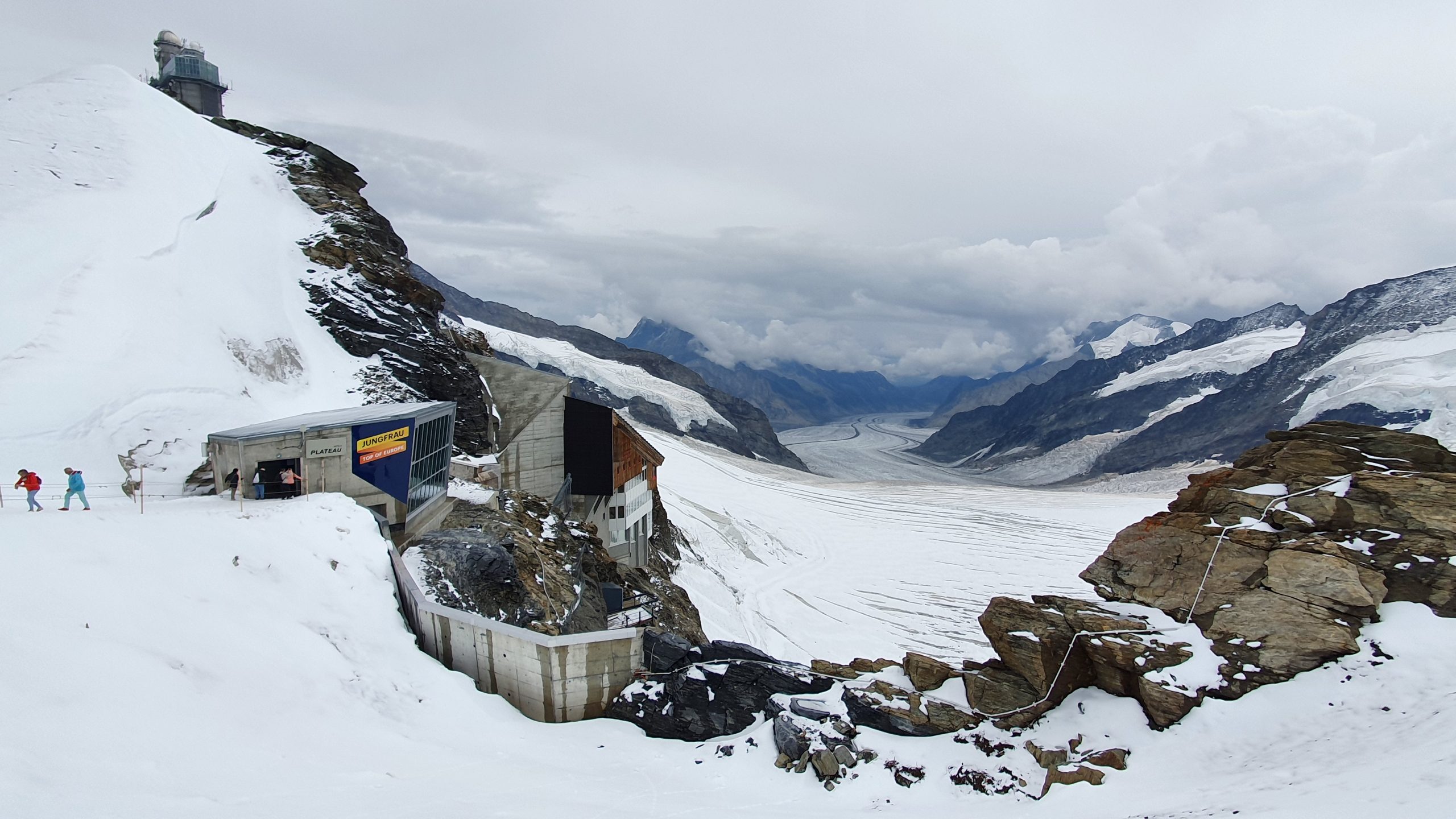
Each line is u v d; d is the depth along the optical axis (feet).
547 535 122.62
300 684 59.21
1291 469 64.75
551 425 162.61
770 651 174.60
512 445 156.04
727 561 253.03
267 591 66.90
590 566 124.16
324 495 85.30
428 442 108.88
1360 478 60.64
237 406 116.16
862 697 61.16
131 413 104.42
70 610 52.80
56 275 118.11
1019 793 50.70
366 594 74.33
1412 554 55.42
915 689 62.59
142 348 114.83
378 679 64.64
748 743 61.93
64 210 131.85
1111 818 43.34
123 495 89.15
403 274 171.42
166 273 131.13
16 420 96.48
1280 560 57.26
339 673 62.85
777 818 49.57
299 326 145.59
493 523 111.96
